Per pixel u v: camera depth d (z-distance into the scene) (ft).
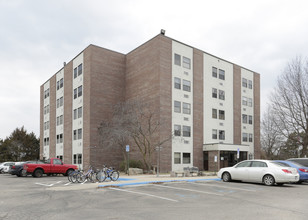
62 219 24.16
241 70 135.95
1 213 26.81
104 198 35.58
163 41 104.99
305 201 33.65
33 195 38.91
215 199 34.86
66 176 80.89
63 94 139.44
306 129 106.63
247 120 135.44
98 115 112.88
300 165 59.77
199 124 112.88
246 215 25.62
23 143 197.98
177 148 103.71
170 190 43.50
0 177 79.05
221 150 106.22
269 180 51.21
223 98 124.77
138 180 58.08
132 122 96.17
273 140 130.82
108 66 118.21
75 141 122.31
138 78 113.70
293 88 110.11
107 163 111.45
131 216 25.22
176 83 107.04
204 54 119.55
